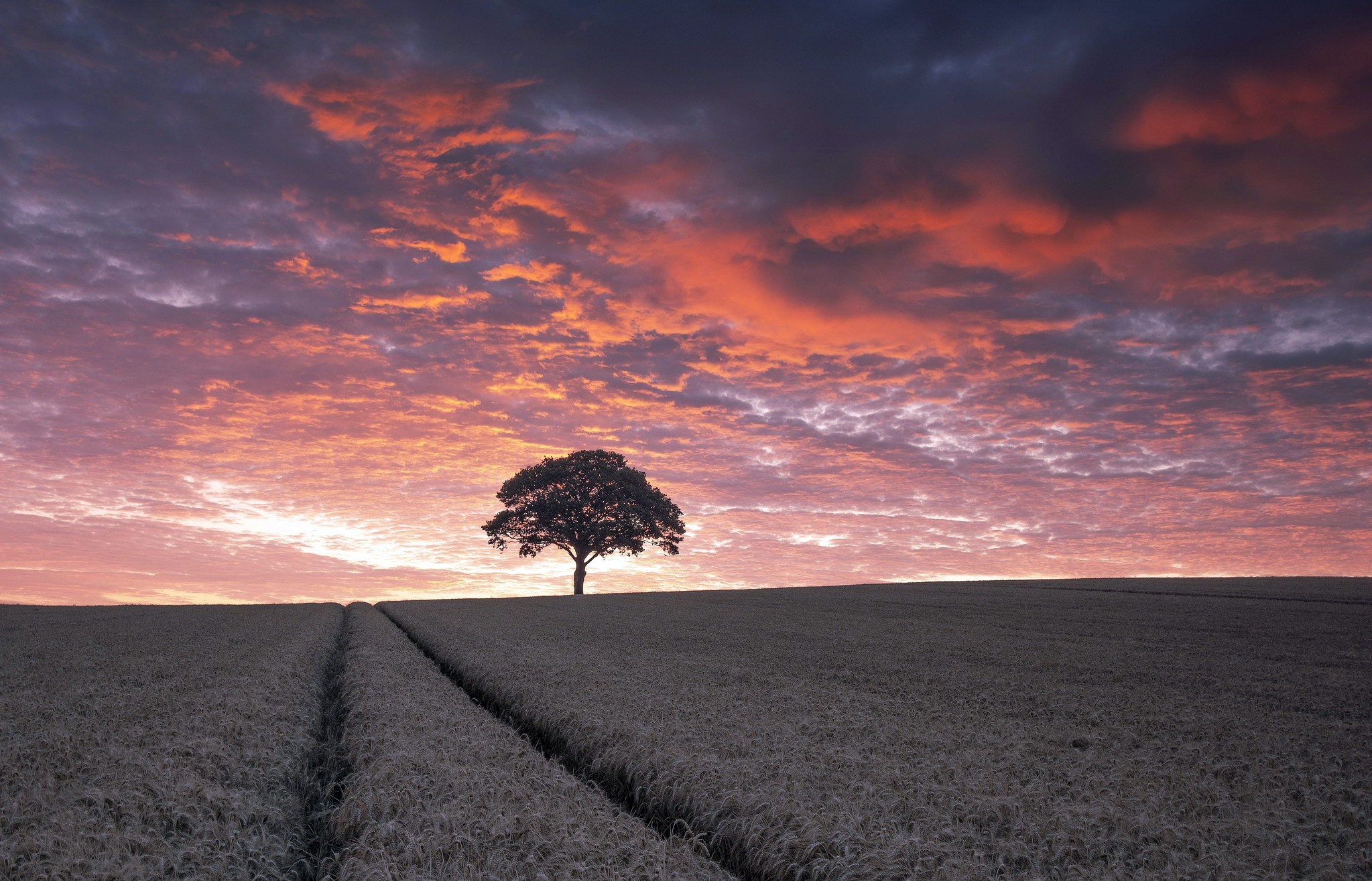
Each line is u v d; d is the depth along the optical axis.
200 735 10.72
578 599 58.47
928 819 7.67
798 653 23.59
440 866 6.42
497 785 8.55
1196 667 20.69
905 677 18.58
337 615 45.06
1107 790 8.87
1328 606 36.88
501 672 17.55
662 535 68.06
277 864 7.21
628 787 9.88
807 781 8.92
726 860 7.70
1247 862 6.78
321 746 11.80
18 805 7.74
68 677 17.62
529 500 66.81
